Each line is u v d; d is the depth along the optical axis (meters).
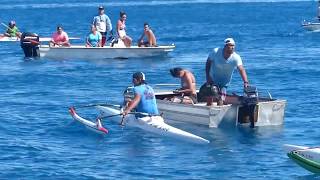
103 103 57.06
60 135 46.41
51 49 90.12
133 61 87.44
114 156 40.84
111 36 91.00
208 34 135.00
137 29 154.50
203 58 91.69
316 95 60.88
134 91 46.88
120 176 36.97
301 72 76.62
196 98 49.06
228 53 47.59
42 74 77.12
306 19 180.62
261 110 47.44
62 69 80.94
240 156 40.47
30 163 39.56
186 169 38.03
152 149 42.28
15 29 119.94
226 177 36.59
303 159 36.91
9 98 61.66
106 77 74.50
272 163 38.97
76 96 62.31
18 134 46.78
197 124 47.53
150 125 46.09
